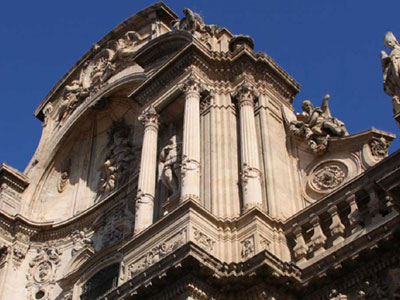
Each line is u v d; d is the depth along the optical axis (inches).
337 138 735.7
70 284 940.6
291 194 730.8
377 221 592.4
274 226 666.8
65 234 1083.3
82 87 1232.8
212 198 702.5
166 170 788.0
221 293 605.0
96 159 1169.4
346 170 709.3
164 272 597.6
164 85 879.1
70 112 1237.7
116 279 842.8
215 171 733.9
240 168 737.0
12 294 1018.1
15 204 1149.1
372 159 687.1
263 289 588.4
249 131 763.4
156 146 829.8
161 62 975.0
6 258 1052.5
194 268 589.3
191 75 828.6
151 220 735.1
